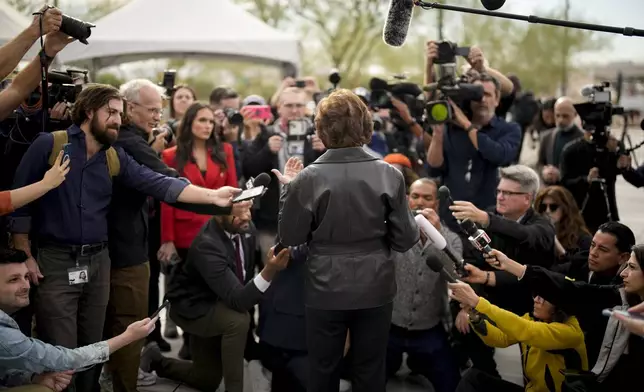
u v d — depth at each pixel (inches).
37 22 148.4
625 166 229.0
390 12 149.1
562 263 180.7
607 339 137.5
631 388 135.6
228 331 174.2
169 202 159.8
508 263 147.1
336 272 139.7
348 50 839.7
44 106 154.0
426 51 224.5
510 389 155.6
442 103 206.4
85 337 154.8
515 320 146.0
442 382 179.8
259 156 228.5
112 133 149.9
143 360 190.2
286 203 141.0
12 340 124.1
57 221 148.4
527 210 180.1
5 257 132.7
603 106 224.8
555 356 150.9
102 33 342.3
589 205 232.7
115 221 163.2
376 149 256.8
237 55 374.6
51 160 147.7
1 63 146.9
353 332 146.2
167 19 352.8
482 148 208.8
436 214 183.6
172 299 181.5
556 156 302.4
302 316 177.6
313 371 146.0
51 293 147.9
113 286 164.7
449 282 149.2
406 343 181.3
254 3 773.9
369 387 146.9
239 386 175.6
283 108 233.9
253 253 198.5
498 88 221.3
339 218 138.3
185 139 206.2
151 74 494.9
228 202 159.3
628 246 151.2
